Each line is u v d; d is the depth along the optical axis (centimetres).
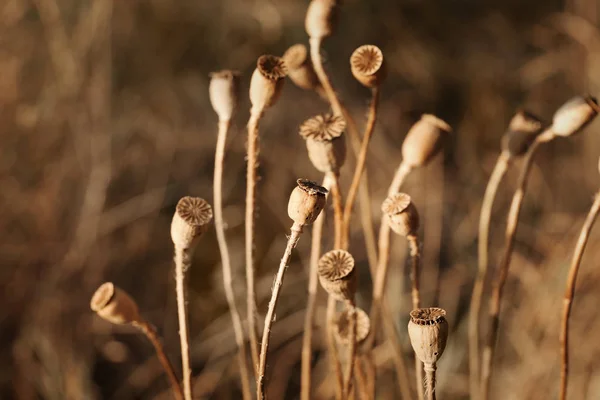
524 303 89
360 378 50
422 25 132
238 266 97
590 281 84
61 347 86
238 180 111
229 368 84
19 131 99
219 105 49
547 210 109
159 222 105
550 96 122
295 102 116
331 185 47
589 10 116
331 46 126
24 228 97
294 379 88
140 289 99
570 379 79
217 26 122
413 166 49
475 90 125
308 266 95
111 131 103
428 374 42
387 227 50
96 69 102
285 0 122
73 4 107
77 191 100
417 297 46
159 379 88
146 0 119
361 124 114
